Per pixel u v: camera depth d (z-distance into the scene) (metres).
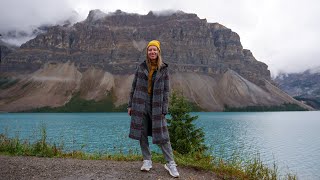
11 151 4.13
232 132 39.09
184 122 7.84
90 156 4.25
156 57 2.86
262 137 34.22
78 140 25.38
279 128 48.72
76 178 2.70
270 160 19.62
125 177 2.78
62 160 3.44
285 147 26.48
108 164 3.26
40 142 4.30
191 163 3.48
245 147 23.55
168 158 2.94
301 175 15.53
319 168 17.47
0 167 2.97
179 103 7.93
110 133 34.59
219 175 3.22
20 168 2.97
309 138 34.28
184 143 7.02
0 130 37.84
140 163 3.43
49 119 76.19
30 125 50.38
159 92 2.85
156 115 2.85
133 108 2.91
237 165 3.60
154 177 2.83
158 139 2.83
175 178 2.87
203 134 7.85
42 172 2.86
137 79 2.93
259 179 3.48
